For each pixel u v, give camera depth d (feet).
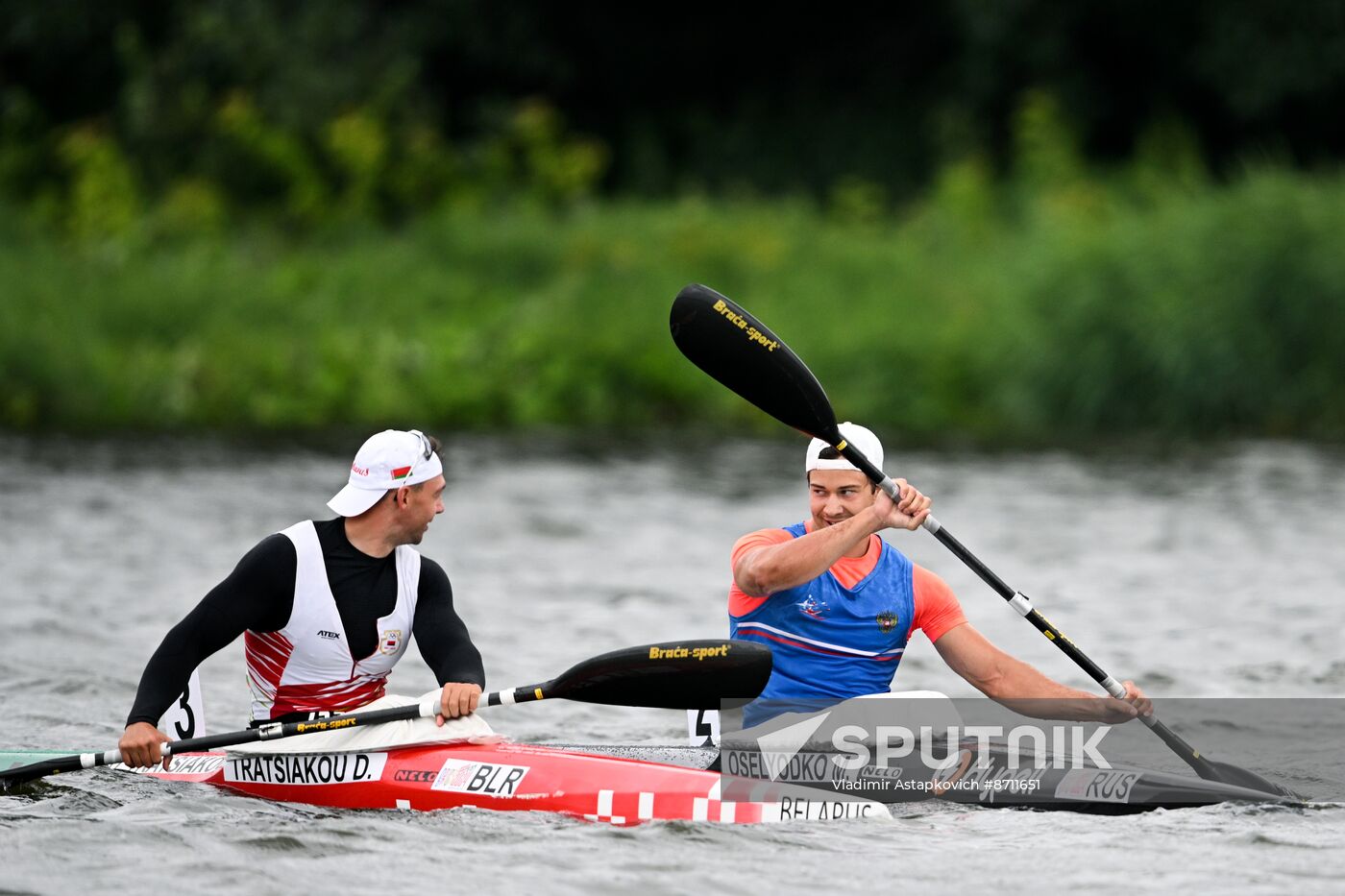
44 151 313.32
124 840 60.75
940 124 355.15
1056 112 316.60
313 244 287.48
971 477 180.55
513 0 364.79
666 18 381.60
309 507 155.53
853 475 68.08
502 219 287.48
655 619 109.81
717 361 72.84
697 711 71.82
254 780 69.41
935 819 64.34
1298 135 345.92
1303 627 106.63
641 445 216.95
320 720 67.51
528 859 58.70
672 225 281.33
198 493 163.63
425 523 68.39
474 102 379.96
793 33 385.09
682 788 64.95
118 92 343.67
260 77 314.35
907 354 241.14
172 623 106.73
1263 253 214.48
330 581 67.46
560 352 247.29
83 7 337.52
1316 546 136.67
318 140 305.32
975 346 240.12
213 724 83.46
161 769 72.43
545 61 366.02
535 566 130.21
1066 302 225.76
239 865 57.77
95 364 226.79
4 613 107.96
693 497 167.73
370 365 238.68
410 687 92.53
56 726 81.92
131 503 155.84
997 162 349.00
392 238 288.71
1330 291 212.43
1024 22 336.49
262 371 234.38
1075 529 146.30
